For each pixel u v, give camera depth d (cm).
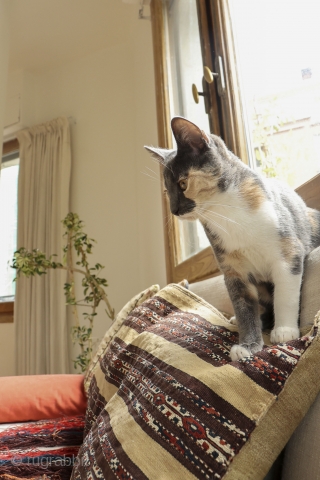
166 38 255
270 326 113
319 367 67
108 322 311
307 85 142
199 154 114
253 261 105
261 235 100
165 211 230
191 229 216
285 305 93
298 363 66
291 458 67
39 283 324
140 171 313
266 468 63
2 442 119
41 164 353
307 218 112
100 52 369
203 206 113
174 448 67
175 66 247
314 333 69
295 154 147
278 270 97
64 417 147
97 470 77
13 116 376
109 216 332
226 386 67
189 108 223
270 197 105
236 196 106
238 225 103
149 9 293
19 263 254
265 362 68
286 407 65
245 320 101
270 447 63
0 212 383
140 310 129
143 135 307
